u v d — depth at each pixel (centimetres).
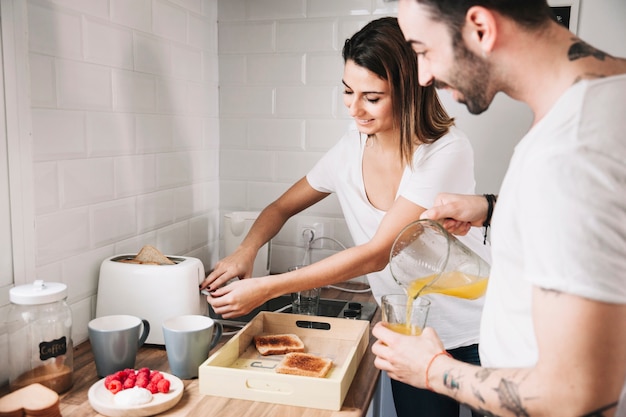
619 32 182
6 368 126
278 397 115
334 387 112
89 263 151
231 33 214
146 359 137
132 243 170
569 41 79
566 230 69
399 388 171
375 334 103
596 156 69
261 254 192
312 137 212
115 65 157
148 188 177
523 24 78
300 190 179
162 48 179
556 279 69
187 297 143
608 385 70
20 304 113
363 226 167
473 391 83
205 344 126
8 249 126
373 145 159
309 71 208
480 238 154
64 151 140
